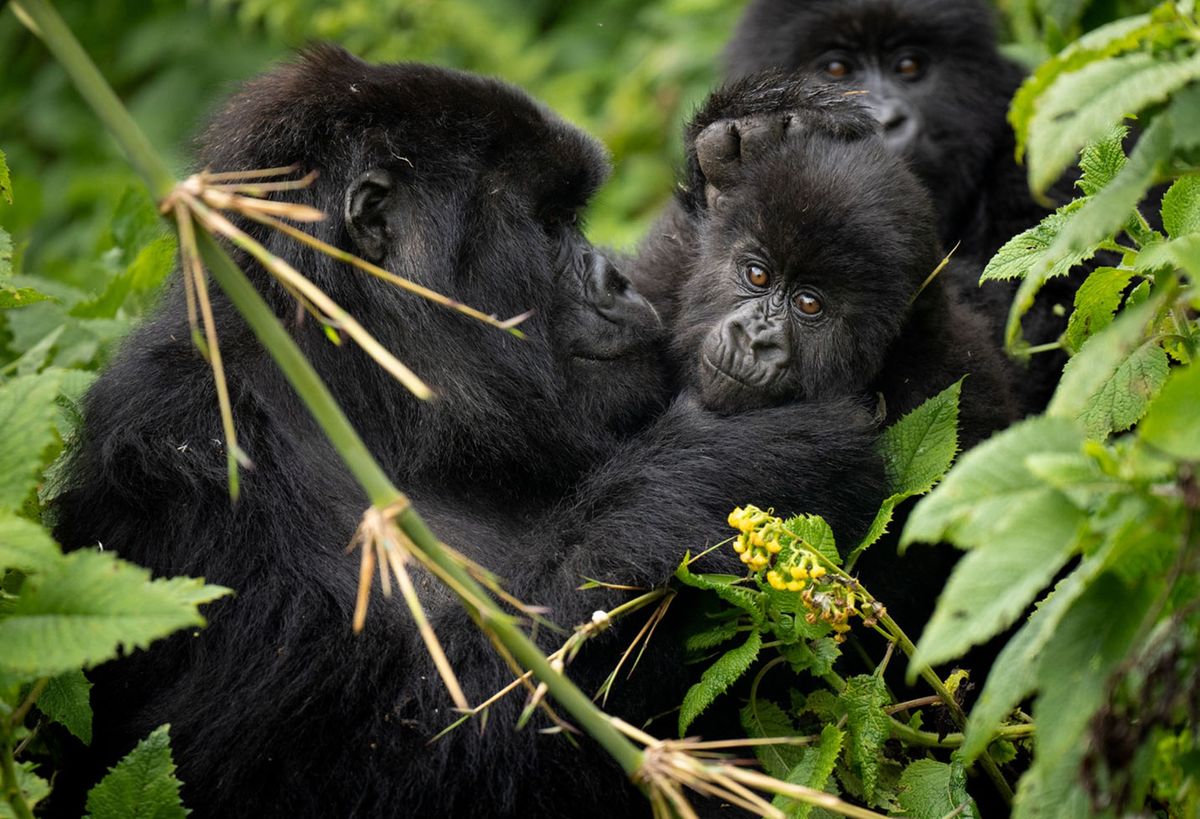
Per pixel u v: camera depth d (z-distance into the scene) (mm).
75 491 6957
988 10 11883
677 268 8891
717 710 6629
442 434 7164
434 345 7125
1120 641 3828
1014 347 4871
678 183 9117
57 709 5777
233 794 6262
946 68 11445
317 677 6281
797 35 11867
